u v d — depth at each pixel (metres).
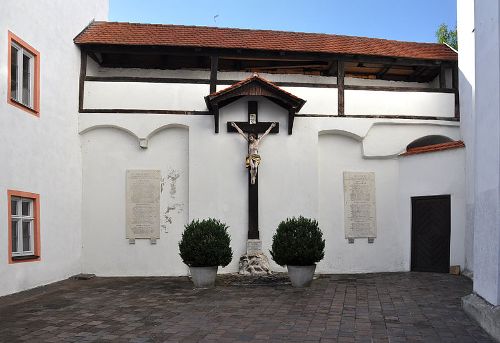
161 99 14.22
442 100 14.87
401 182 14.93
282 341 6.87
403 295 10.39
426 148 14.36
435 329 7.43
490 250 7.78
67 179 13.31
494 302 7.55
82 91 14.07
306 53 14.50
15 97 10.95
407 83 16.92
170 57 15.70
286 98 13.52
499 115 7.48
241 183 14.16
